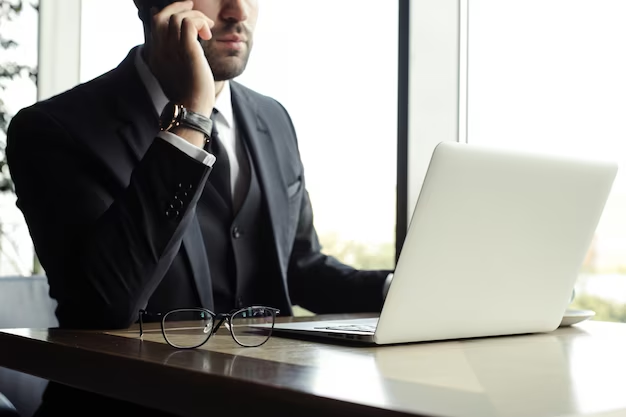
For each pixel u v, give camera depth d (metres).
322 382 0.91
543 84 2.40
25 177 2.12
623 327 1.70
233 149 2.35
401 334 1.27
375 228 2.51
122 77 2.24
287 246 2.44
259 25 2.40
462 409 0.77
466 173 1.20
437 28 2.51
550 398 0.85
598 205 1.42
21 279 2.01
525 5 2.43
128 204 1.73
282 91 2.46
